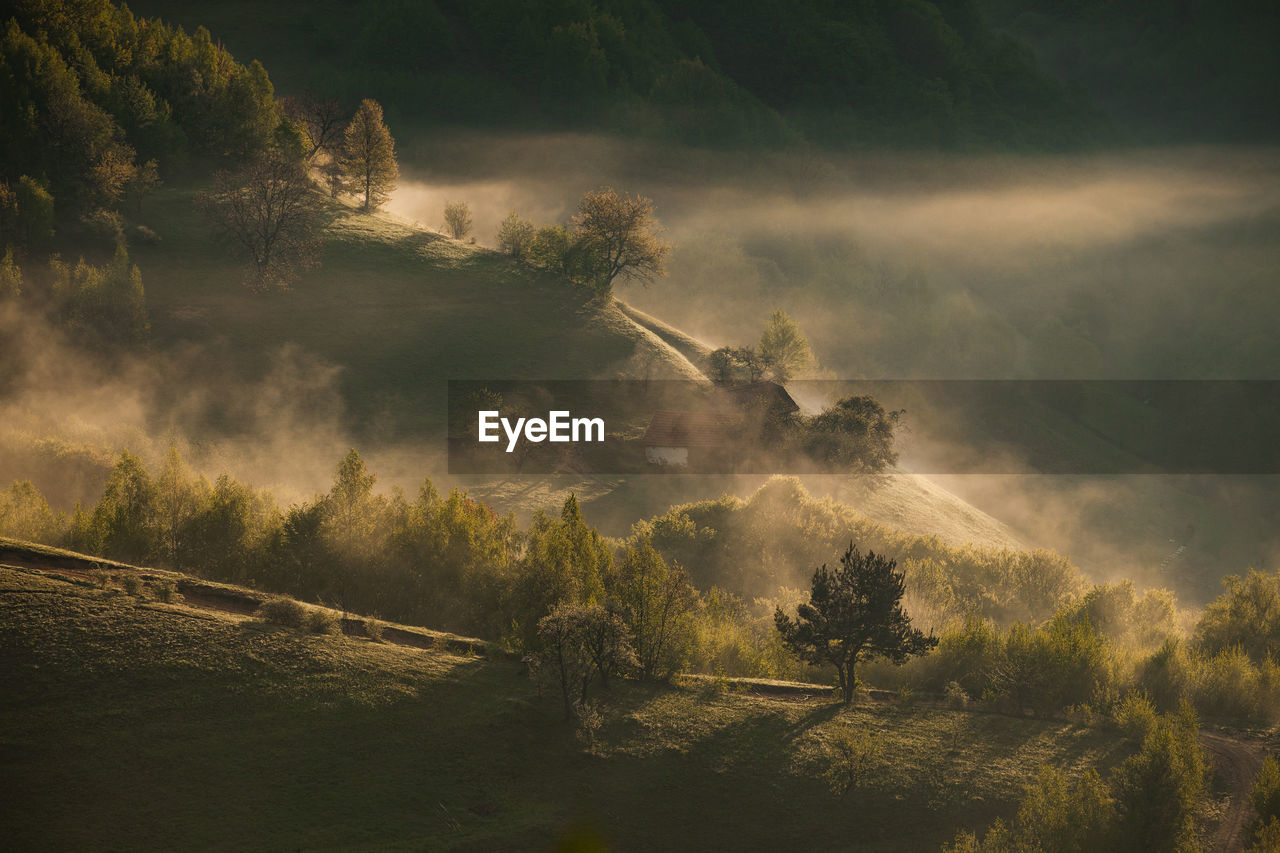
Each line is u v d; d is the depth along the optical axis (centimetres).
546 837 3275
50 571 4181
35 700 3397
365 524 5188
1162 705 4831
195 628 3925
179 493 5194
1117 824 3409
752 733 4000
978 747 4097
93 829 3000
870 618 4422
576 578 4691
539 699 3978
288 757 3409
